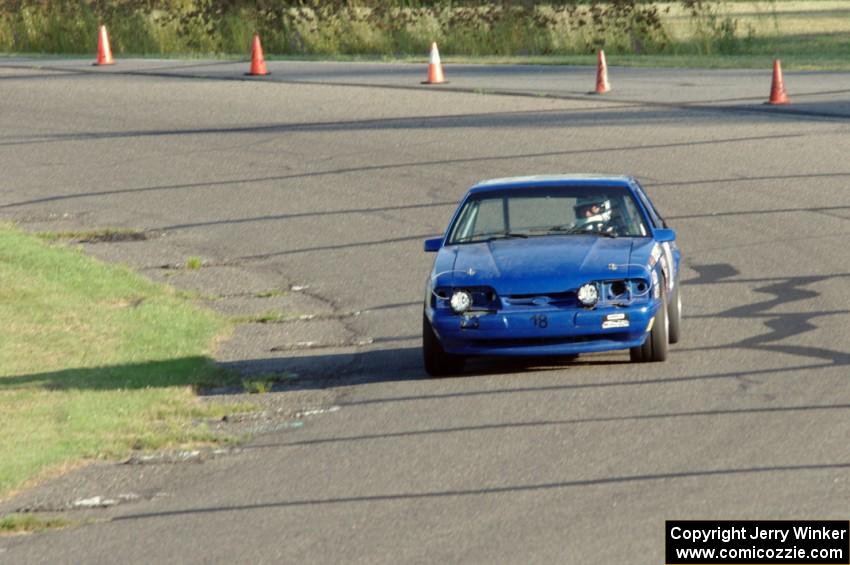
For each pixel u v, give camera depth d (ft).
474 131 298.56
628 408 122.01
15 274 204.74
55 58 472.44
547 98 333.21
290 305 190.49
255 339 171.32
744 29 547.08
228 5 495.00
